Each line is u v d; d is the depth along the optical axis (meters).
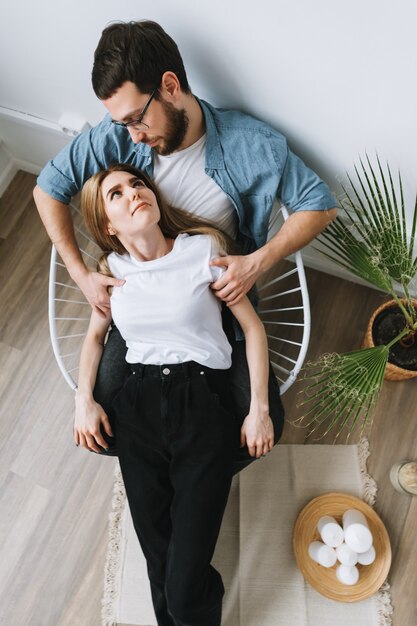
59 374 1.81
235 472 1.35
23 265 1.96
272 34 1.07
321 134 1.30
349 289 1.85
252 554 1.55
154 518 1.24
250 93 1.26
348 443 1.66
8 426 1.76
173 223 1.32
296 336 1.81
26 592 1.59
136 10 1.16
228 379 1.33
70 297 1.90
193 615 1.23
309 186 1.28
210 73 1.25
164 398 1.23
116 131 1.26
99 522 1.64
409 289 1.69
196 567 1.19
